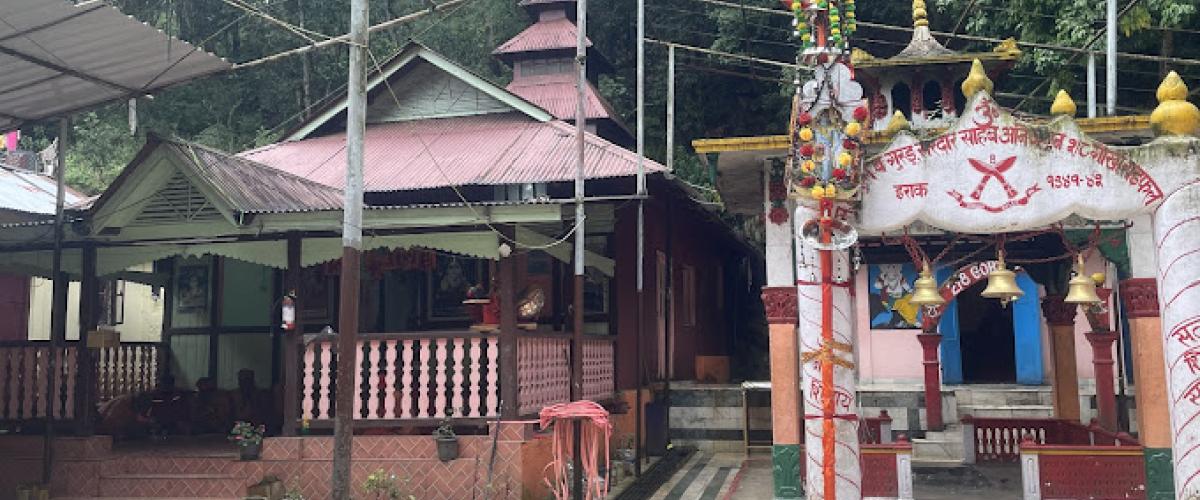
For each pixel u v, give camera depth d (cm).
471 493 971
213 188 1038
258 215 1044
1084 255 815
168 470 1056
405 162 1441
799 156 679
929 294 715
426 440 999
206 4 2511
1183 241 658
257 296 1459
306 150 1589
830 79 666
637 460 1265
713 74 2300
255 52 2531
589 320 1433
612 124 1762
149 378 1413
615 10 2381
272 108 2592
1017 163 676
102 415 1240
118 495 1039
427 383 1028
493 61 2591
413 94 1650
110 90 969
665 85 2334
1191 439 649
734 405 1536
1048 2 1425
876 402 1471
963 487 1084
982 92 685
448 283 1420
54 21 784
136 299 1736
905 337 1531
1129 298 841
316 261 1083
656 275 1608
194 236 1087
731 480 1252
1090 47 1227
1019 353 1549
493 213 1031
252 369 1438
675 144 2336
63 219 1116
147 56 873
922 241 1280
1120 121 809
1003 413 1423
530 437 1016
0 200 1313
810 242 660
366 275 1266
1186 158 663
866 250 1541
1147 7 1311
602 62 2003
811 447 734
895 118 821
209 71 912
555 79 1844
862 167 677
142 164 1072
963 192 679
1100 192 667
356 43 727
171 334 1475
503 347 1011
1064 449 880
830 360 648
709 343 2120
